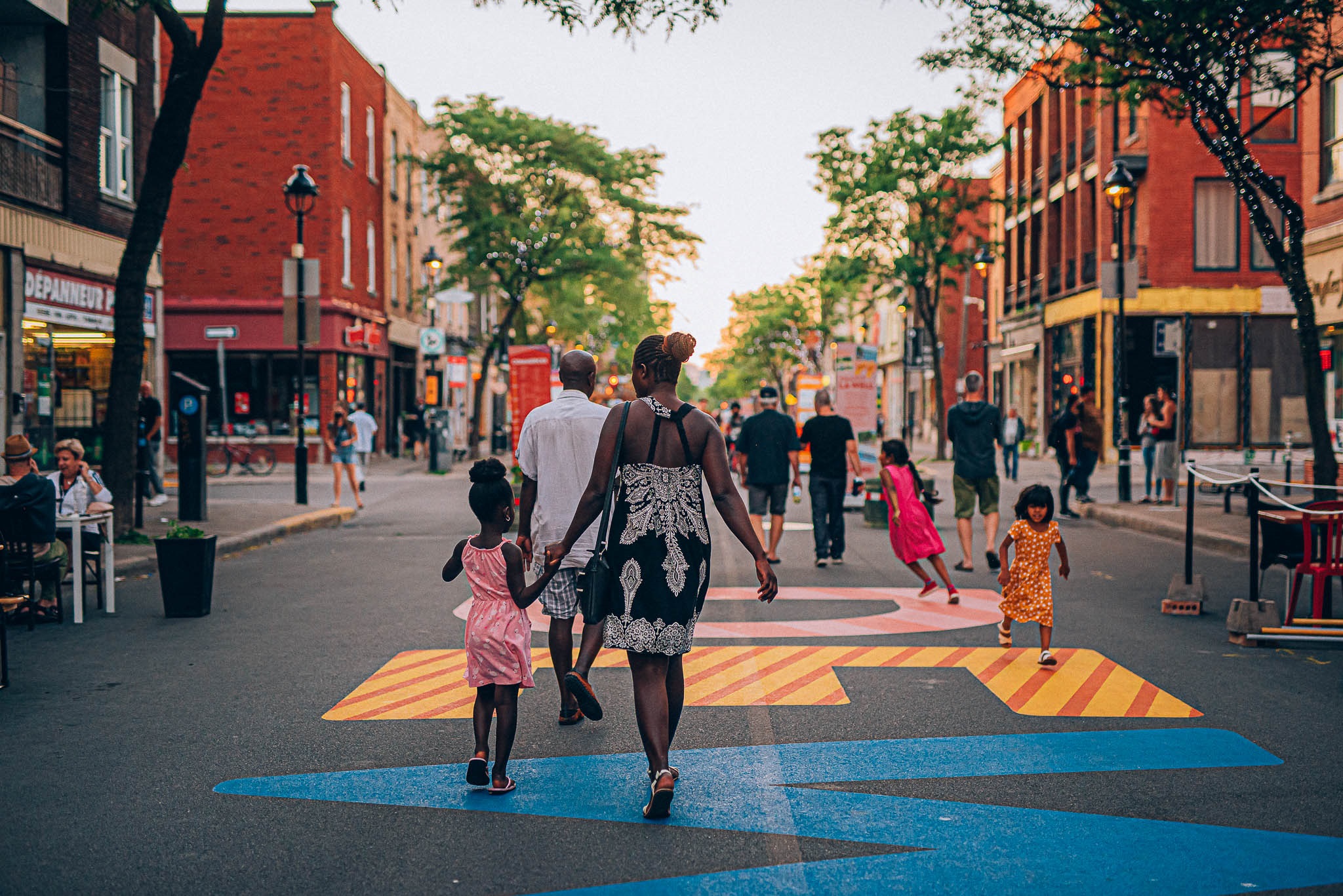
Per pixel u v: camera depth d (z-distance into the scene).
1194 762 5.45
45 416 17.55
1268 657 7.91
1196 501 20.19
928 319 38.41
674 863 4.21
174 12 13.91
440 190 36.81
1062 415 19.33
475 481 5.14
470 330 55.75
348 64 36.47
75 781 5.23
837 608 9.98
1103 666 7.61
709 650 8.11
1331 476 13.31
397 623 9.30
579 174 36.78
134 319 14.31
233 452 31.30
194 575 9.62
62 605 9.77
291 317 20.12
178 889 3.99
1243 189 13.51
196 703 6.68
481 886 4.01
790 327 80.19
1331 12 12.66
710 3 12.45
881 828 4.58
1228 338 34.06
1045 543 7.69
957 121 35.59
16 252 16.61
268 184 34.78
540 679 7.22
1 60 17.23
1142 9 12.36
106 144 19.69
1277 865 4.21
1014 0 13.12
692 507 4.81
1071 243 39.66
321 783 5.18
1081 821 4.66
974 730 6.02
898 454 10.29
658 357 4.97
